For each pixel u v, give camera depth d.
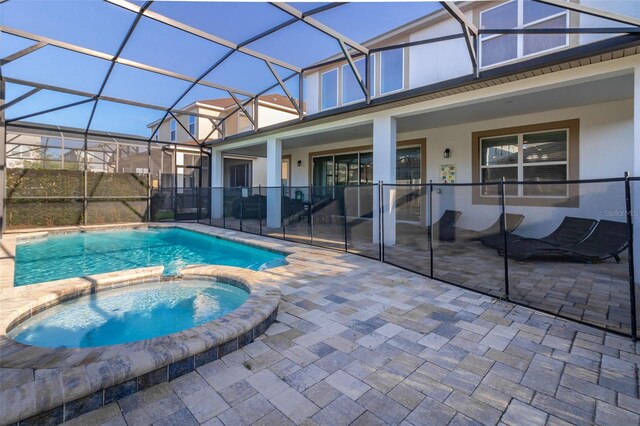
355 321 3.61
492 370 2.67
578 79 5.17
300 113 8.77
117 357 2.45
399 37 8.76
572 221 6.72
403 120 8.66
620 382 2.50
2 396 2.00
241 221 10.98
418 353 2.93
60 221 11.73
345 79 9.91
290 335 3.27
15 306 3.78
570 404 2.26
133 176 13.34
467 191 9.15
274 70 7.75
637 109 4.64
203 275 5.50
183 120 17.34
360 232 9.15
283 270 5.81
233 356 2.88
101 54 6.91
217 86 9.03
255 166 17.92
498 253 6.77
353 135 10.94
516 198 8.31
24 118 10.10
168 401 2.29
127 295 5.15
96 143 13.17
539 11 6.37
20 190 10.98
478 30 5.46
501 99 6.54
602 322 3.57
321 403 2.27
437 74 8.09
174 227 12.43
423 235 9.14
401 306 4.05
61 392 2.06
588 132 7.20
